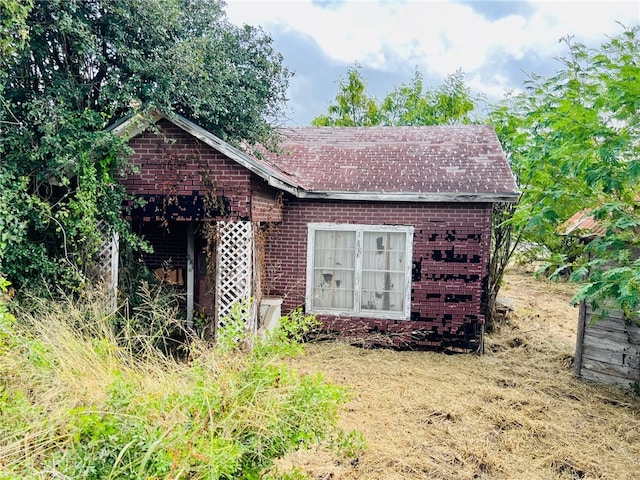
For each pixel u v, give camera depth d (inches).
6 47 213.6
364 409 233.6
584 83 249.3
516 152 453.7
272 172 286.2
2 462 89.6
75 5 231.0
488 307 417.7
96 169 267.7
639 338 271.3
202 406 95.2
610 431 218.5
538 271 253.8
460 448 195.2
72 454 88.0
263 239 356.8
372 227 357.7
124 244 326.3
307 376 113.8
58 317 207.6
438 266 348.2
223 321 128.9
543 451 197.5
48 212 255.0
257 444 94.1
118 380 106.0
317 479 166.2
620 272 196.7
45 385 123.7
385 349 353.1
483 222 339.9
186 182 296.5
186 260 402.9
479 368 309.7
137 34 260.1
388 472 173.0
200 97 285.7
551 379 291.7
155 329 258.8
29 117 236.5
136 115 259.4
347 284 366.9
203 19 305.9
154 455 83.5
